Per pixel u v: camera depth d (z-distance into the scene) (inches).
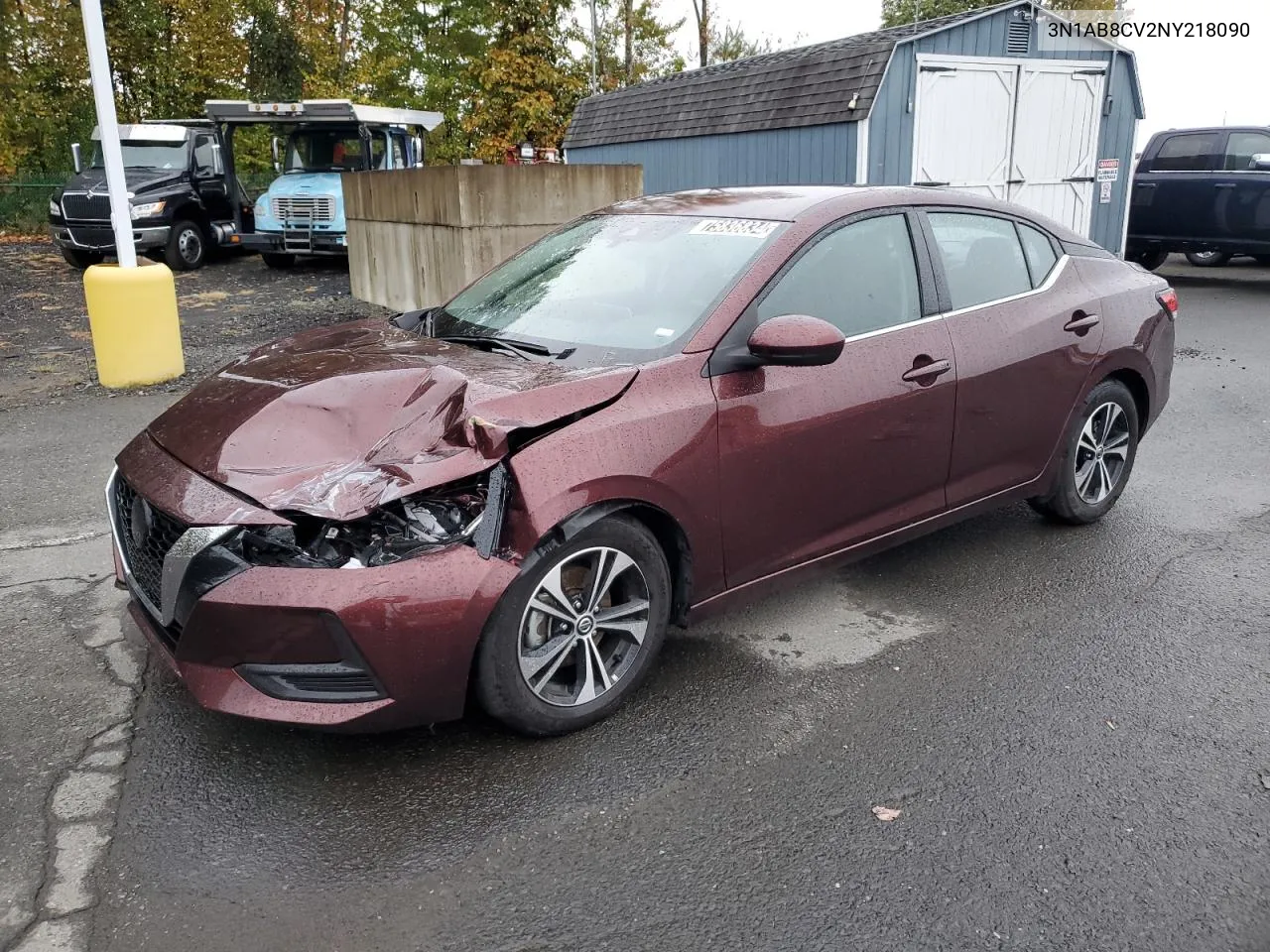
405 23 1352.1
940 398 159.6
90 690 139.6
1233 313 477.4
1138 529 202.4
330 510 108.3
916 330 158.6
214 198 718.5
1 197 945.5
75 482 228.4
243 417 126.6
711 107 611.2
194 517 112.9
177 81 1235.2
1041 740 128.8
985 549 192.1
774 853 107.9
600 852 108.1
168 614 115.3
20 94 1103.6
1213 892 101.7
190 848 108.3
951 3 1100.5
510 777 120.8
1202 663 148.3
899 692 140.4
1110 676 144.6
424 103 1347.2
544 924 97.8
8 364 366.0
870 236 158.1
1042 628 159.8
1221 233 558.6
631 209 178.2
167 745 127.0
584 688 128.6
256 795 117.3
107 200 645.3
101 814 113.6
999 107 542.6
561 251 173.2
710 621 162.2
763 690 140.9
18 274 670.5
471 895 101.7
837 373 146.8
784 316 133.6
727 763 124.0
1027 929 97.0
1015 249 181.3
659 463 127.8
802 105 539.8
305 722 111.6
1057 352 178.9
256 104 662.5
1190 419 287.0
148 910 99.1
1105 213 600.7
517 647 120.5
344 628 108.7
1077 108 571.8
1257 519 207.9
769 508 142.0
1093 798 116.9
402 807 115.3
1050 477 187.8
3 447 255.8
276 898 101.0
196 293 578.2
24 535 196.9
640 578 131.3
